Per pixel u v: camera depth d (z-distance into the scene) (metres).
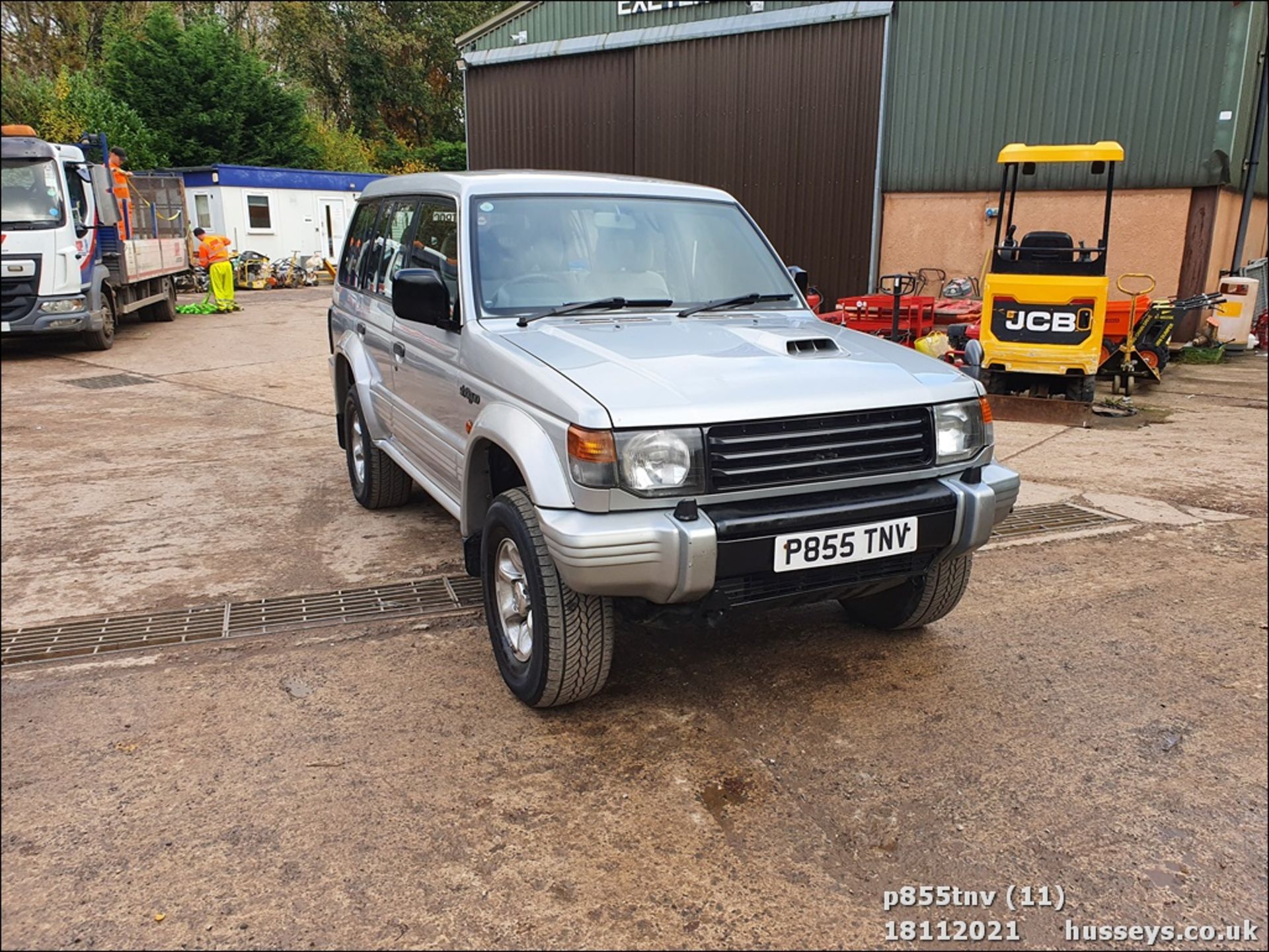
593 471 2.98
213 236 24.38
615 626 4.22
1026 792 3.07
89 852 2.74
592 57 17.89
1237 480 6.88
